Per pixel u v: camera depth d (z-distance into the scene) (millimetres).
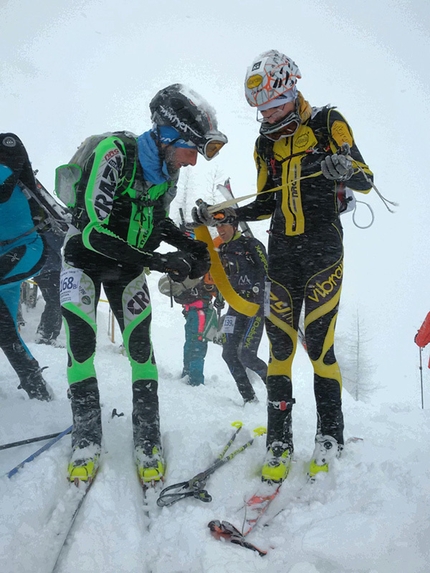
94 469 2820
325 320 3051
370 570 2162
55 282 6516
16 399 3852
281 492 2838
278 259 3176
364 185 3059
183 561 2266
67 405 3727
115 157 2842
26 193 3691
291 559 2252
